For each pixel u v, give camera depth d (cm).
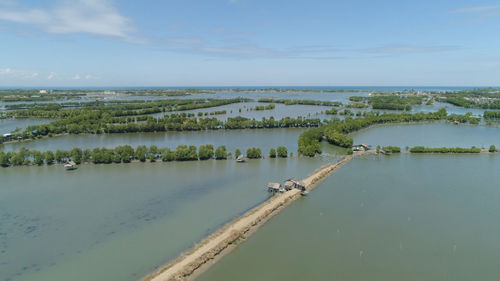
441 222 7675
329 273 5781
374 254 6381
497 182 10325
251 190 9562
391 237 7012
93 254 6269
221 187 9812
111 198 8950
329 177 10888
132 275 5631
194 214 7956
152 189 9625
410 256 6319
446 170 11644
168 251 6350
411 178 10769
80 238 6850
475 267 5975
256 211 8019
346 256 6306
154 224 7444
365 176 10994
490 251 6481
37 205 8469
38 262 6031
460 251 6488
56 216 7850
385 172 11444
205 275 5675
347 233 7162
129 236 6919
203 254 6103
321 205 8606
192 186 9888
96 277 5597
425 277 5694
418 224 7581
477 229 7338
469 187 9894
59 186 9875
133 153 12925
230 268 5878
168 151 13050
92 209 8231
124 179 10569
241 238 6862
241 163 12519
